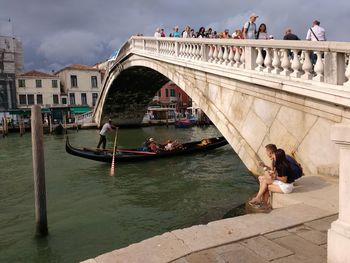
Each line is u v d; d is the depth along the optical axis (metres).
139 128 36.97
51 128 32.28
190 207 8.95
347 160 2.74
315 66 6.09
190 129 35.81
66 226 7.81
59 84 43.81
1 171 14.33
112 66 25.70
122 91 29.78
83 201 9.70
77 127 33.50
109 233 7.37
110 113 34.31
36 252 6.49
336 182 5.40
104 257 3.17
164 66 14.54
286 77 6.77
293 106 6.79
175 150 15.75
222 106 9.40
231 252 3.20
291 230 3.66
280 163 4.88
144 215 8.46
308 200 4.52
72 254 6.40
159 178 12.12
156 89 30.44
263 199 5.01
